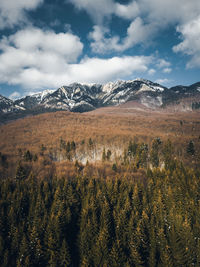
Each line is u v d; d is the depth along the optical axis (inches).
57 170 3518.7
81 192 2632.9
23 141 5221.5
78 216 2249.0
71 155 4640.8
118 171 3641.7
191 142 4156.0
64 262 1589.6
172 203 2207.2
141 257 1640.0
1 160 3688.5
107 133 6038.4
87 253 1720.0
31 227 1990.7
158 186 2659.9
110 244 1747.0
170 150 4254.4
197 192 2349.9
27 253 1603.1
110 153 4520.2
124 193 2496.3
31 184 2731.3
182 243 1615.4
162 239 1670.8
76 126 7313.0
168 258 1488.7
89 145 5022.1
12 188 2800.2
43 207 2194.9
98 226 1942.7
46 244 1759.4
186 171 3088.1
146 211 2207.2
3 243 1715.1
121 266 1553.9
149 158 4249.5
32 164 3636.8
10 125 7234.3
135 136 5664.4
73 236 2011.6
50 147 4852.4
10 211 2060.8
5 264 1561.3
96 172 3560.5
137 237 1729.8
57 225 1824.6
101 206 2255.2
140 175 3400.6
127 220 2007.9
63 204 2165.4
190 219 1899.6
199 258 1480.1
